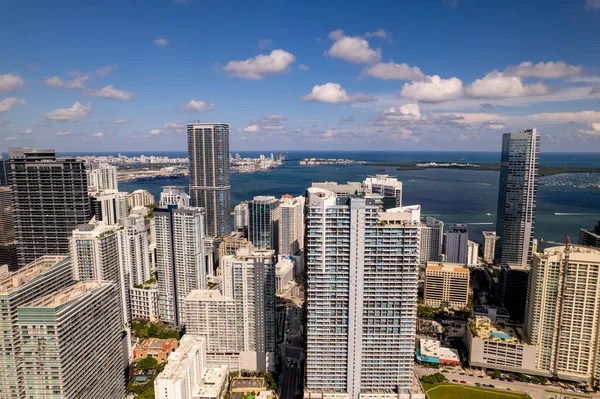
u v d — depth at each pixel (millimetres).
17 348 182750
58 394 181750
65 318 181500
